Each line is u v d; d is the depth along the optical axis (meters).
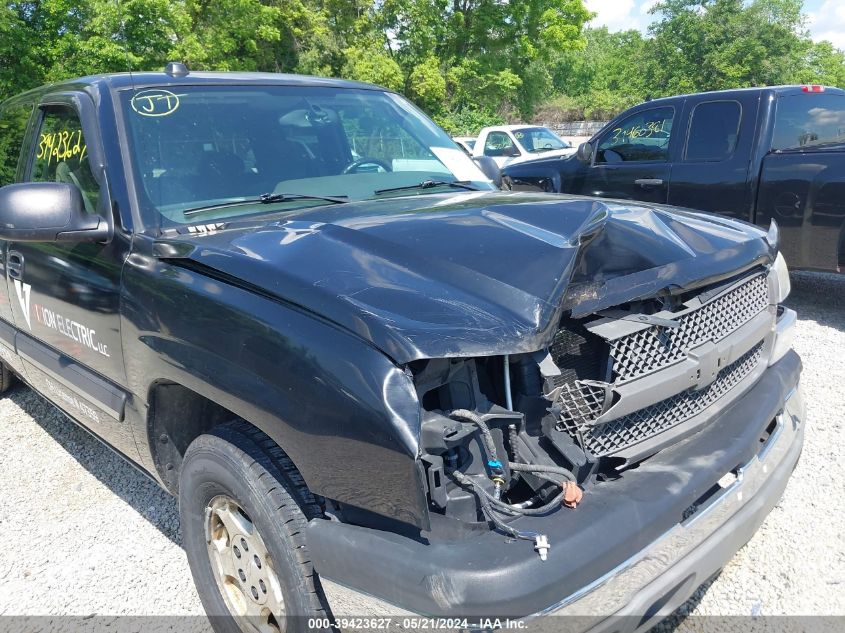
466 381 1.92
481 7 29.34
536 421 1.97
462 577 1.64
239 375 2.12
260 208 2.91
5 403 5.32
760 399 2.54
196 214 2.81
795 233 6.34
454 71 28.72
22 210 2.64
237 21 21.28
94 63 17.52
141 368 2.61
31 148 3.74
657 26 42.84
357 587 1.83
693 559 2.06
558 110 48.50
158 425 2.74
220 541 2.50
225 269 2.27
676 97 7.35
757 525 2.40
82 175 3.12
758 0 40.16
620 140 7.88
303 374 1.91
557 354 2.07
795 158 6.27
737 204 6.73
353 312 1.89
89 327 2.96
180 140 3.04
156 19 18.33
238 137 3.18
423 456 1.72
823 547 3.14
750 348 2.51
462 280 2.04
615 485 2.01
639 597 1.89
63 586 3.19
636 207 2.80
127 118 3.01
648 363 2.12
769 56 39.03
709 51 39.97
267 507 2.13
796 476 3.72
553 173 8.55
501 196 3.03
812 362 5.36
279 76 3.67
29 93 3.98
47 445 4.62
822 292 7.52
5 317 4.05
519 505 1.92
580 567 1.74
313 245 2.29
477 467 1.84
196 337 2.27
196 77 3.37
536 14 29.56
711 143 6.97
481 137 16.00
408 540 1.77
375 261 2.16
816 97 7.05
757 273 2.68
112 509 3.82
